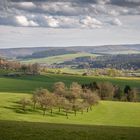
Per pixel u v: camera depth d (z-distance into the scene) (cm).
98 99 17188
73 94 17175
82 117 14088
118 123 12812
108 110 16312
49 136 5459
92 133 5912
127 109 16725
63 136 5512
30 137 5303
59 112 14800
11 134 5431
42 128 6244
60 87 18438
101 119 13775
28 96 17925
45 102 14200
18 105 15025
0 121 7619
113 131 6353
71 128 6562
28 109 14488
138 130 6825
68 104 14575
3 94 18375
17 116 12750
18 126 6338
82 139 5375
